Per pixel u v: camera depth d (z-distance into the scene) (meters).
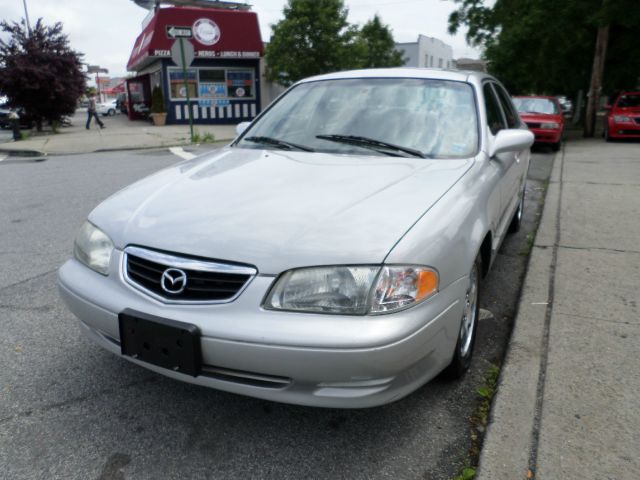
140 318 2.24
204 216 2.40
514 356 2.96
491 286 4.21
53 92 22.16
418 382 2.29
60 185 8.64
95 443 2.41
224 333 2.10
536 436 2.34
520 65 19.30
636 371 2.79
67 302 2.61
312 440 2.43
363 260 2.09
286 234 2.21
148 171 10.02
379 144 3.26
